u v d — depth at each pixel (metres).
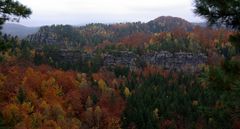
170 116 117.31
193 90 141.38
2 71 126.38
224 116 10.89
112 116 115.25
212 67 10.98
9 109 85.44
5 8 15.03
